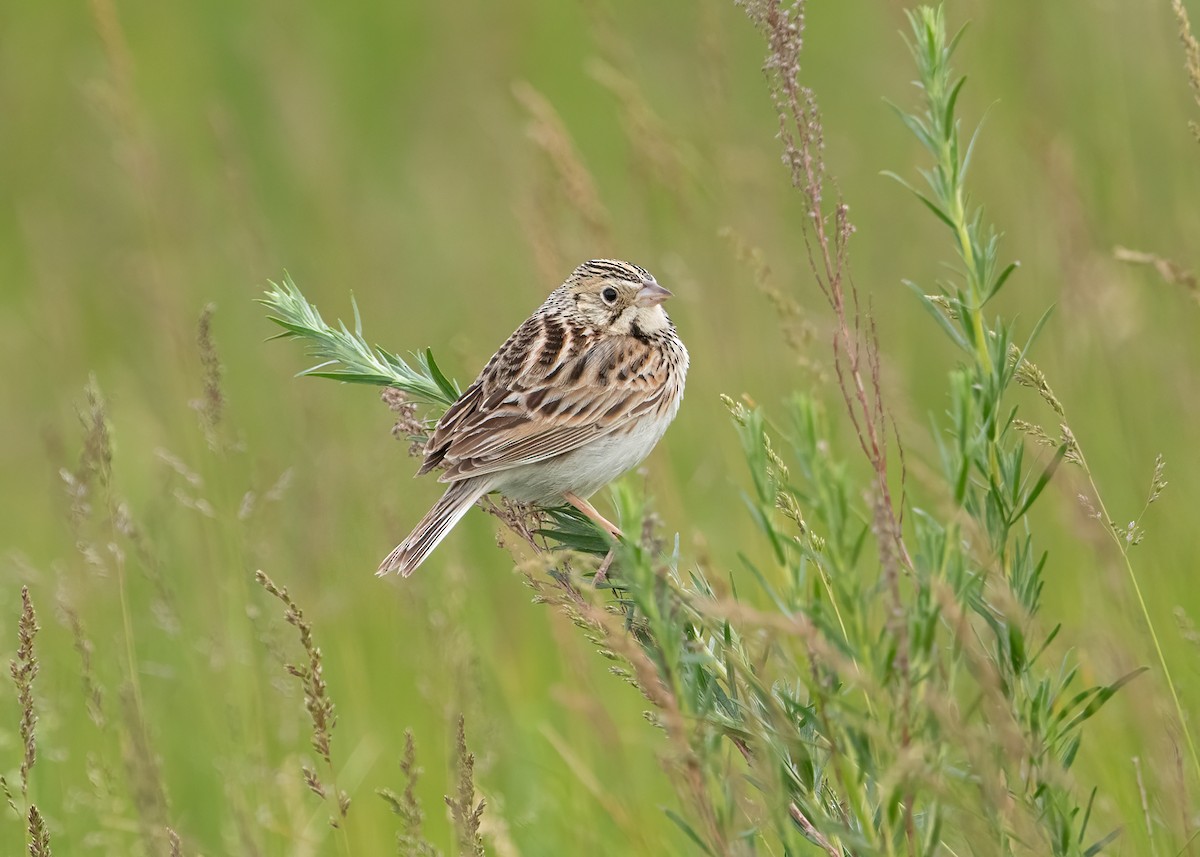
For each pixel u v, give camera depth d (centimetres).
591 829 1000
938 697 525
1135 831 797
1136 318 1282
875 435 593
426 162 1981
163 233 1611
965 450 554
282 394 1500
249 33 2212
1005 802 529
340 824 860
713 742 557
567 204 1343
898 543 594
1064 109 1564
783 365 1392
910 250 1593
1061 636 784
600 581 730
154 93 2175
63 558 1283
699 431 1413
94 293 1873
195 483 1107
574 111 2066
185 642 1180
